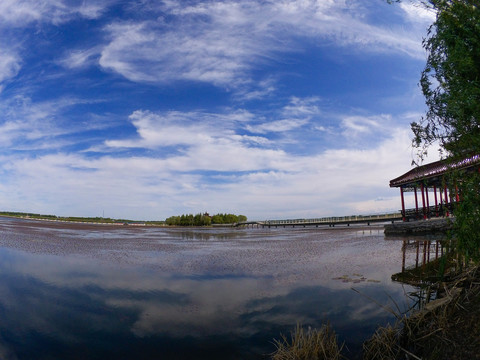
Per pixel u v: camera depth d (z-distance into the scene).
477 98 3.86
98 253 17.20
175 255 16.44
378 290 7.72
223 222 98.12
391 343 4.66
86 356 4.75
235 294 8.20
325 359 4.34
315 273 10.44
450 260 7.80
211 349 4.95
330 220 57.75
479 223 3.94
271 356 4.67
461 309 4.83
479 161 4.18
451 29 4.03
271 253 16.70
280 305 7.08
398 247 16.02
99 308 7.18
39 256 15.73
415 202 27.20
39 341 5.38
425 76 4.46
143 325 6.08
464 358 3.74
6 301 7.80
